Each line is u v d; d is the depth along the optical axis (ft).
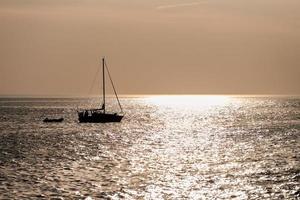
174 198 197.77
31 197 198.59
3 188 214.07
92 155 317.83
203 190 210.79
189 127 570.46
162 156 314.14
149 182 226.99
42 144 382.01
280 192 205.57
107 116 620.08
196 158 303.89
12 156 311.47
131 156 314.14
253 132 485.56
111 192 207.10
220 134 473.26
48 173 249.55
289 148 347.77
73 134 469.16
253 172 249.75
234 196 200.23
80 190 210.38
